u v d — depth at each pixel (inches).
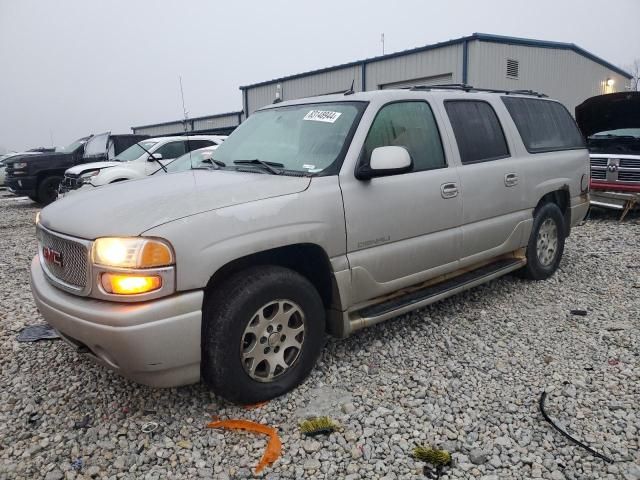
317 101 160.6
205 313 115.5
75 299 111.2
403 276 149.5
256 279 118.4
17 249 315.9
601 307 183.9
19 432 116.0
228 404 124.6
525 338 159.2
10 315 187.3
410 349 152.3
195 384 133.3
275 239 118.7
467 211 166.1
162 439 112.2
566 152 218.7
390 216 142.3
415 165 152.9
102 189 136.1
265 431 113.1
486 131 181.3
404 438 110.5
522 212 192.4
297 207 123.5
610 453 104.1
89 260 106.4
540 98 217.9
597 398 123.9
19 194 543.8
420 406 122.3
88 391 132.2
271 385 123.2
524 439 109.2
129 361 104.7
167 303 104.7
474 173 168.4
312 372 138.3
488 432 112.0
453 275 171.8
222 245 110.7
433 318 175.5
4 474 102.3
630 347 150.7
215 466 103.6
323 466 102.5
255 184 125.8
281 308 123.3
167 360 106.4
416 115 158.4
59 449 109.7
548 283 211.0
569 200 219.6
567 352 148.9
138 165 431.2
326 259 130.7
